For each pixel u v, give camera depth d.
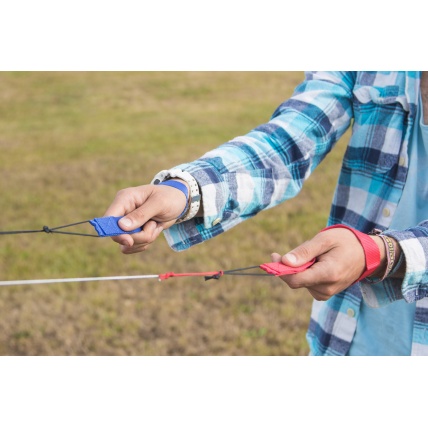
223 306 4.21
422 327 1.80
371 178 1.90
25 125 8.76
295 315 4.07
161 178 1.73
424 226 1.61
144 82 10.83
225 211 1.75
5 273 4.66
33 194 6.29
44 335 3.97
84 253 4.99
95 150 7.68
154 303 4.27
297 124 1.91
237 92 10.11
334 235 1.52
